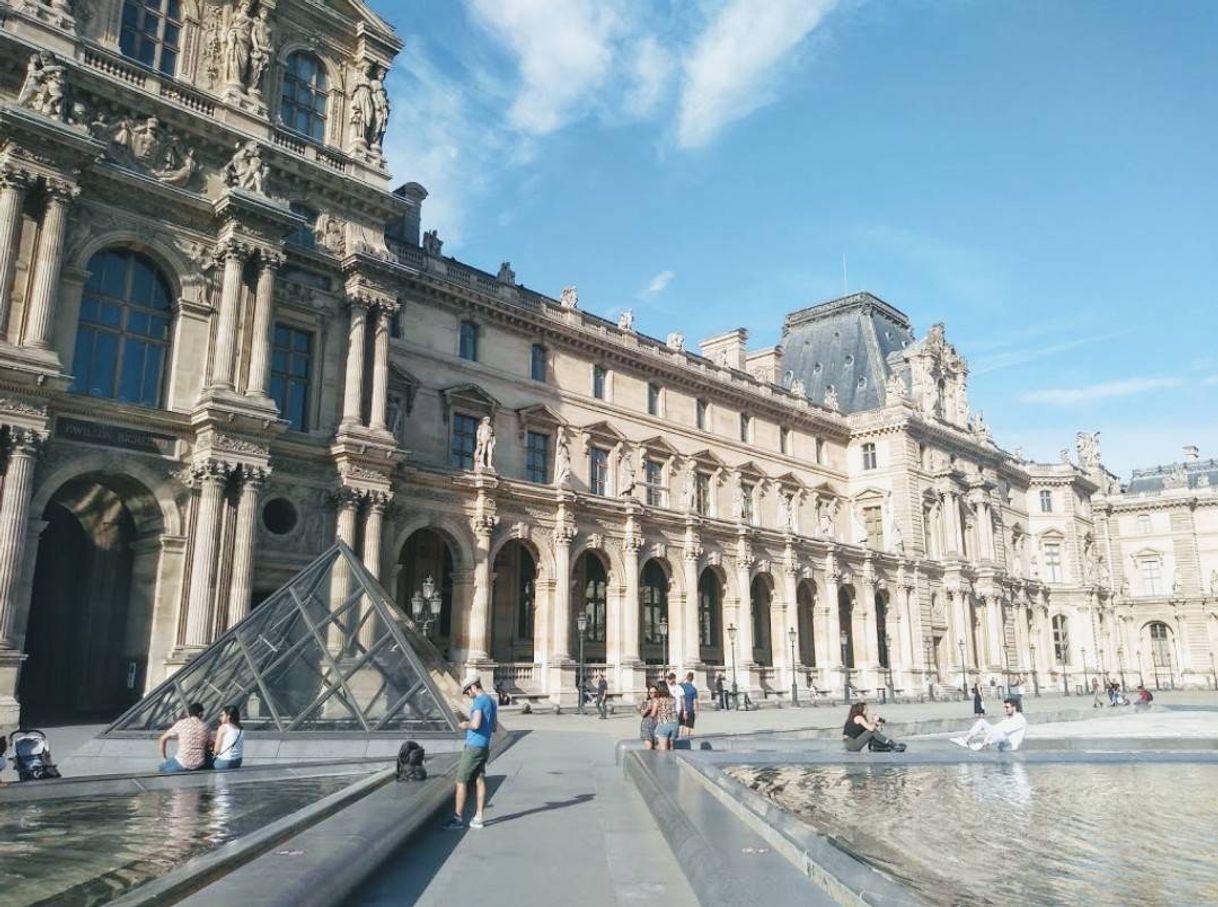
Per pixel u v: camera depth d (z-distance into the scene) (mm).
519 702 53188
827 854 10008
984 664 95625
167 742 25062
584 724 42656
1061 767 24062
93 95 37875
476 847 14602
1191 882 11484
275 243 41625
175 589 37469
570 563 58594
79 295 36531
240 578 38094
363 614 29891
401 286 48906
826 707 64062
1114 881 11516
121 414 36750
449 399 57000
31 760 19797
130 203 38625
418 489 51000
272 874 9570
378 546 45125
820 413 88875
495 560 61188
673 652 65438
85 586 41438
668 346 74875
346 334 46375
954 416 102688
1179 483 130625
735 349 89438
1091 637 113250
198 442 38594
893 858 12867
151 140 39469
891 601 85312
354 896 11344
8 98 35750
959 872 12016
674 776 18312
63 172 35219
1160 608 126500
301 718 26000
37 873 11633
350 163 47531
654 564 73000
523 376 62656
